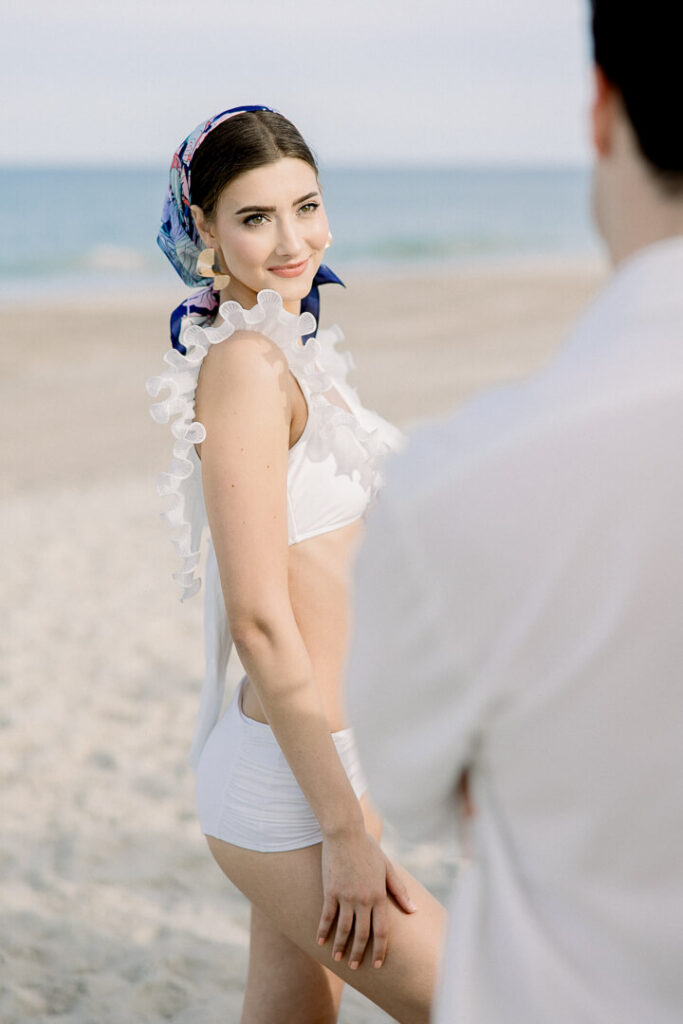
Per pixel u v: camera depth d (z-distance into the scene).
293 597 1.81
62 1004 2.79
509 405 0.92
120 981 2.88
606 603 0.85
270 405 1.71
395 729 0.96
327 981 2.04
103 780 4.05
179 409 1.77
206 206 1.90
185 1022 2.71
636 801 0.89
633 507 0.85
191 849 3.60
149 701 4.74
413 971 1.66
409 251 36.25
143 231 39.34
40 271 28.67
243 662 1.66
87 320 18.33
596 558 0.85
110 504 8.23
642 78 0.84
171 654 5.30
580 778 0.90
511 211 52.03
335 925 1.70
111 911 3.23
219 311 1.87
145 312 19.42
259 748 1.79
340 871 1.63
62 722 4.53
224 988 2.86
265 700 1.64
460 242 38.94
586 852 0.92
